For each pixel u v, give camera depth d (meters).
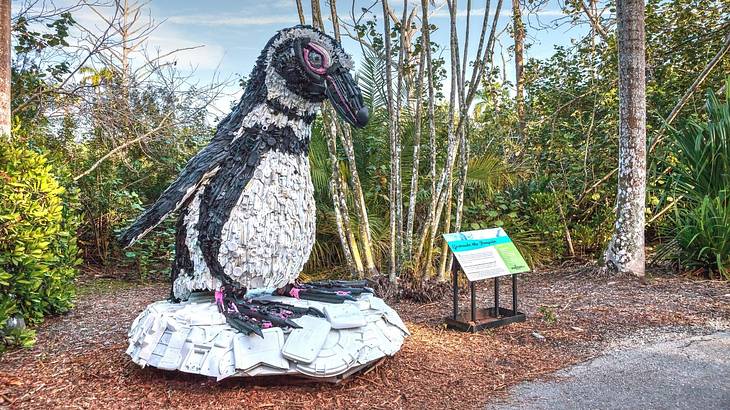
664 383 3.37
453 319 4.63
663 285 6.05
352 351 3.21
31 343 3.99
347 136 5.76
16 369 3.60
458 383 3.44
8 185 4.20
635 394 3.23
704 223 6.40
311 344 3.11
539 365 3.77
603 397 3.20
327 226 6.72
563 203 8.30
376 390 3.29
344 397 3.18
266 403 3.06
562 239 7.87
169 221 7.18
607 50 8.59
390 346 3.42
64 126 7.91
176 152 8.12
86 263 7.71
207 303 3.41
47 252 4.62
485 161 7.71
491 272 4.58
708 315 4.86
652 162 7.66
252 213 3.25
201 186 3.31
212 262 3.26
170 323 3.24
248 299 3.49
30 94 7.16
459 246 4.58
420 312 5.17
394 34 5.96
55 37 7.21
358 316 3.33
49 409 3.01
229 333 3.13
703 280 6.26
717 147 6.69
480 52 5.60
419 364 3.74
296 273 3.57
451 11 5.46
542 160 9.02
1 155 4.41
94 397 3.15
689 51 8.61
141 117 7.86
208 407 3.01
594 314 4.98
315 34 3.39
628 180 6.41
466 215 7.48
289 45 3.30
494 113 9.91
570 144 8.43
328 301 3.60
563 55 9.60
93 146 7.96
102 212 7.55
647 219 7.73
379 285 5.66
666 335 4.33
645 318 4.82
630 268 6.41
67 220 5.17
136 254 6.95
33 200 4.49
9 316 4.12
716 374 3.48
